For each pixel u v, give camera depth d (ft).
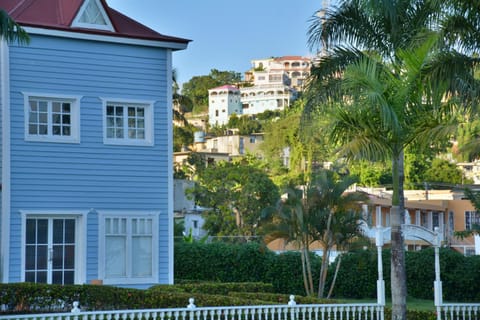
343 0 89.25
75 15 95.66
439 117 79.87
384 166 93.09
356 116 78.13
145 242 98.78
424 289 130.82
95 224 95.96
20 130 92.79
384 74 77.15
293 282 134.82
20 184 92.43
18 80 92.99
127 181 98.02
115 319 64.49
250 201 226.17
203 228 229.66
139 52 99.40
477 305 78.48
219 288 104.94
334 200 119.44
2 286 79.56
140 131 99.45
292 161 284.41
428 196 259.39
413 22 86.28
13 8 97.50
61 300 80.64
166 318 69.87
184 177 317.22
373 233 148.56
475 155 107.96
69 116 95.71
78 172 95.40
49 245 93.86
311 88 87.35
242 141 567.59
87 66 96.53
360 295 133.18
